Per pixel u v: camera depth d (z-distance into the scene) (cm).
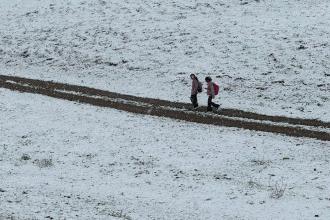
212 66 4134
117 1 5675
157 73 4162
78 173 1852
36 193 1502
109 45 4762
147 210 1436
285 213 1429
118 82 4084
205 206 1502
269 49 4234
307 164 1967
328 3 5047
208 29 4766
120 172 1888
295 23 4631
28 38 5172
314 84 3644
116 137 2428
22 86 3803
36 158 2048
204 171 1909
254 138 2455
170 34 4778
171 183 1753
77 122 2727
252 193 1622
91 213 1307
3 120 2725
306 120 3041
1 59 4856
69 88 3831
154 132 2548
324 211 1433
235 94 3666
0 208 1255
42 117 2822
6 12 5881
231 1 5375
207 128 2689
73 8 5653
